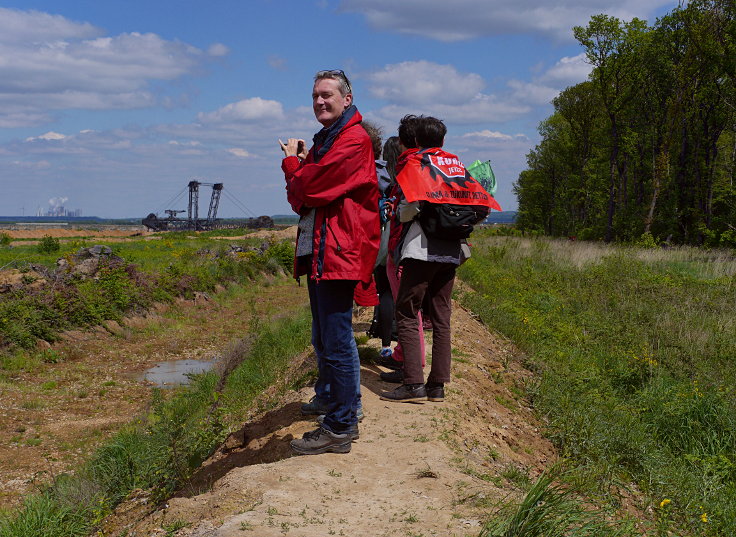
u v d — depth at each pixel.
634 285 14.48
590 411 6.32
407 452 4.01
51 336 14.10
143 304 17.84
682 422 7.00
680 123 41.22
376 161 5.25
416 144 4.60
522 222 72.88
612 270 16.33
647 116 44.91
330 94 3.62
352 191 3.61
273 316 17.59
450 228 4.48
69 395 11.11
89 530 4.64
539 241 26.58
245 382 8.75
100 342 14.91
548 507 2.95
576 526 2.98
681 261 21.39
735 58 36.06
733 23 36.09
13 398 10.73
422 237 4.58
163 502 4.39
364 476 3.68
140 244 53.09
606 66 43.19
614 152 45.41
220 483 3.72
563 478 4.43
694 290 14.27
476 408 5.43
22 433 9.13
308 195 3.55
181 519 3.32
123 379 12.26
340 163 3.51
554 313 11.63
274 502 3.27
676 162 43.59
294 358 9.03
